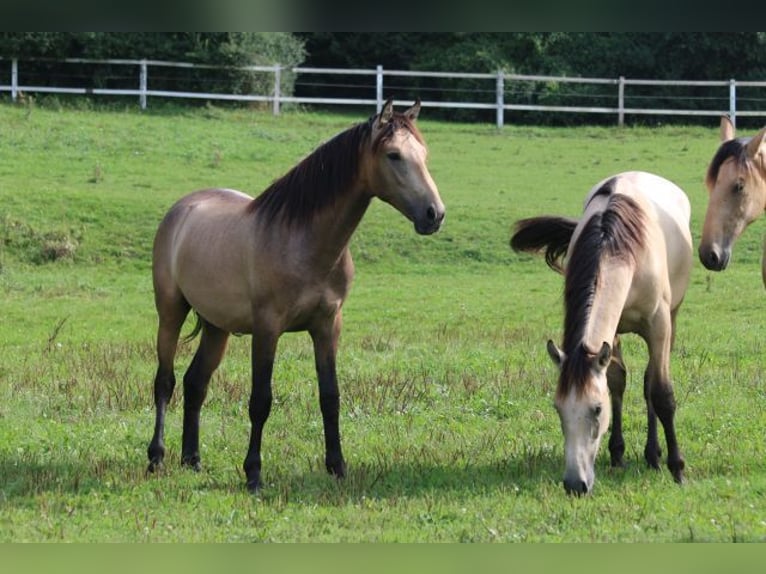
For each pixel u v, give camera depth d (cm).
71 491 906
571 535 802
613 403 1011
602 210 932
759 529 811
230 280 941
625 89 4169
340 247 913
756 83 3759
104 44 3794
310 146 3312
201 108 3759
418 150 885
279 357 1477
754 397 1255
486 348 1566
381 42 4266
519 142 3569
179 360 1472
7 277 2141
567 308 870
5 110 3394
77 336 1675
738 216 1044
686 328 1734
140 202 2533
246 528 821
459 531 813
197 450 1004
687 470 980
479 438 1083
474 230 2498
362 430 1120
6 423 1135
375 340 1620
